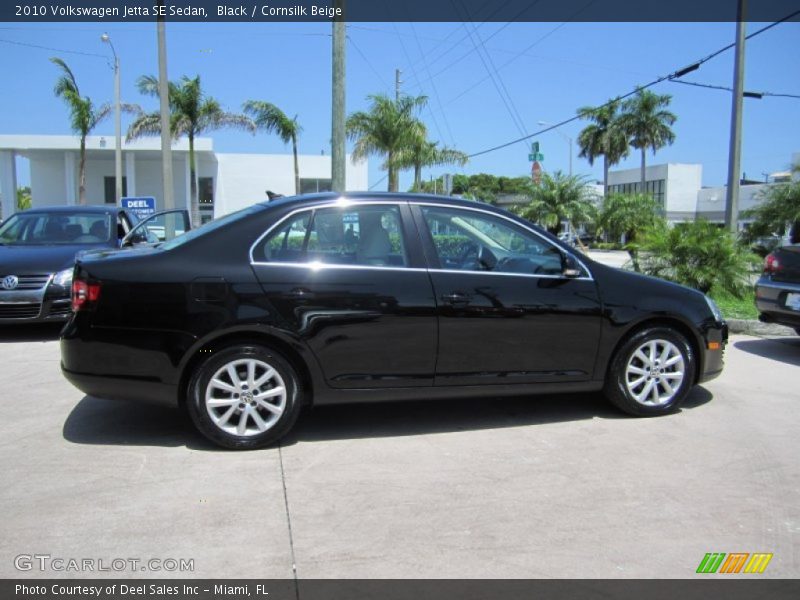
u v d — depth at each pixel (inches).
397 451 172.7
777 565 119.0
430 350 178.9
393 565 117.8
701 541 127.2
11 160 1471.5
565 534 129.3
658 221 463.8
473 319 180.7
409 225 183.5
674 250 431.2
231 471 158.4
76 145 1425.9
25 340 316.2
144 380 166.6
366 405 213.0
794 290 288.4
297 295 169.9
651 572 116.3
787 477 157.5
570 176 1609.3
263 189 1642.5
